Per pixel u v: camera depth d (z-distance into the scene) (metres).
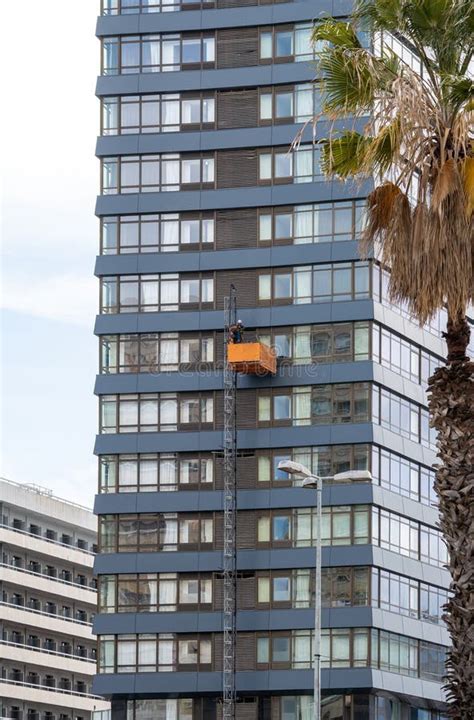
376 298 107.88
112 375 110.38
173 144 111.94
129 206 111.94
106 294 111.62
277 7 111.50
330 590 104.81
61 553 166.75
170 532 108.31
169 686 106.12
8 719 155.25
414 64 104.62
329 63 41.66
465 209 40.44
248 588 106.38
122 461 109.75
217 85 111.88
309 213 109.44
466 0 40.50
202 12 112.75
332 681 103.06
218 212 111.00
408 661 107.81
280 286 109.19
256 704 105.19
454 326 40.84
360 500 104.88
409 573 108.81
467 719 38.28
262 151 110.81
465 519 39.38
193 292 110.44
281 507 106.44
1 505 159.62
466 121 40.00
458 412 40.12
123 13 113.88
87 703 168.62
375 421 106.62
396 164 42.00
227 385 108.06
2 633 156.12
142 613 107.50
